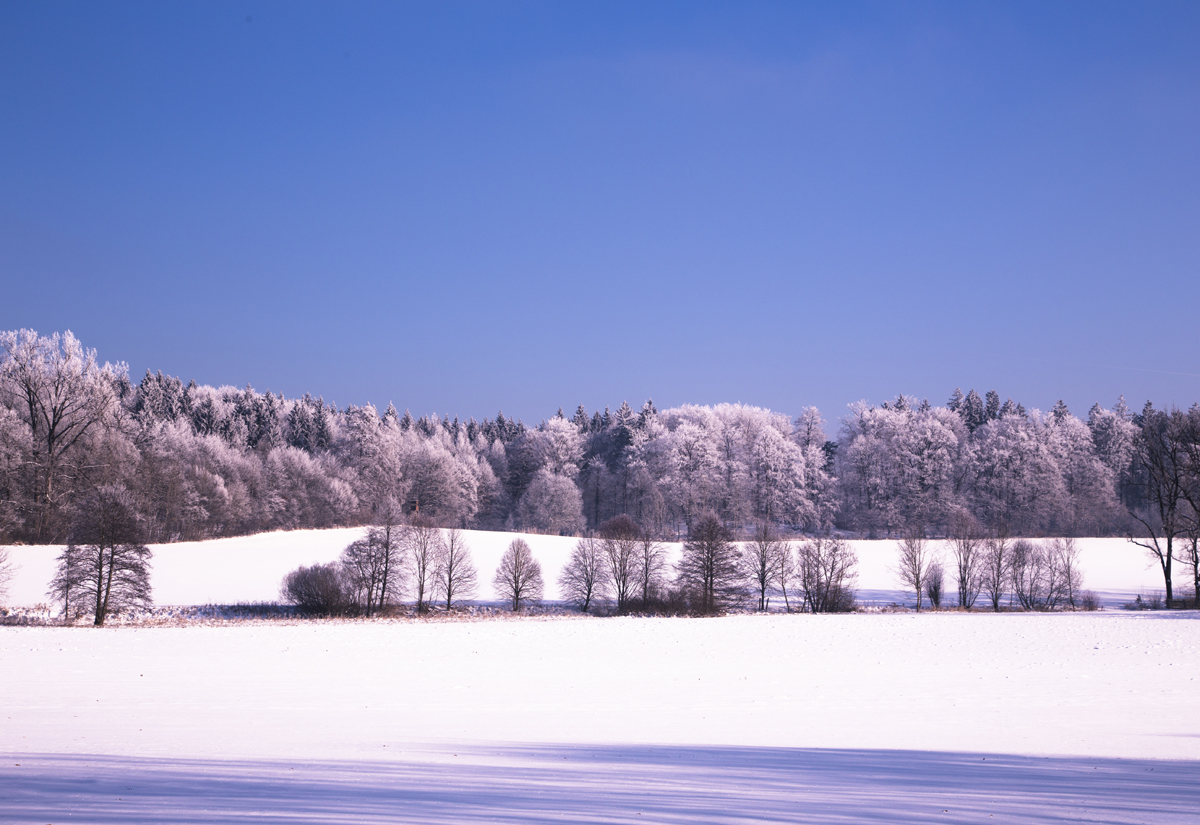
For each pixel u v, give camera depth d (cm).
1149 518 10731
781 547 7344
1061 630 4925
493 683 2922
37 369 7431
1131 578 7869
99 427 7944
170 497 8956
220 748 1580
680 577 6738
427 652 3859
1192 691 2811
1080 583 7169
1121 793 1205
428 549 6488
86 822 893
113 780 1184
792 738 1867
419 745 1659
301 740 1717
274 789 1117
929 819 995
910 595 7444
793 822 962
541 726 2022
